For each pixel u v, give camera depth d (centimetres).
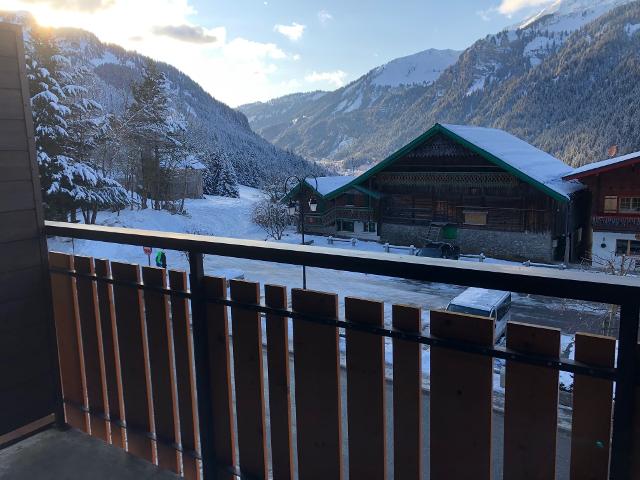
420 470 163
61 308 270
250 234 3316
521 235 2592
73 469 240
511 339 141
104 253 2286
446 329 152
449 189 2780
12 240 249
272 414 197
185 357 220
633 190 2281
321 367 181
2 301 248
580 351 131
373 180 3003
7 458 250
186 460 228
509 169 2497
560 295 123
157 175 3772
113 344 252
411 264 145
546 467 140
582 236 2748
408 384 161
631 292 114
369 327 165
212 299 204
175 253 2414
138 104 3816
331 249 168
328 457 185
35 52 2431
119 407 256
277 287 188
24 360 260
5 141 241
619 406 123
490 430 148
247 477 209
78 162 2548
